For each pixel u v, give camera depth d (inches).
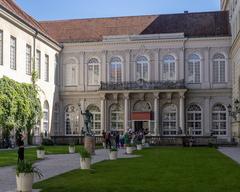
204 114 1996.8
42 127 1887.3
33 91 1695.4
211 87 1989.4
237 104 1658.5
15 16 1583.4
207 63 1993.1
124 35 2055.9
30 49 1772.9
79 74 2100.1
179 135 1818.4
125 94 1995.6
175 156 1093.1
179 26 2080.5
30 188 504.4
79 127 2096.5
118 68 2060.8
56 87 2075.5
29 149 1398.9
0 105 1438.2
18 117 1545.3
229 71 1974.7
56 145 1781.5
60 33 2166.6
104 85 2014.0
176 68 2007.9
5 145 1471.5
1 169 783.7
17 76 1631.4
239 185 565.3
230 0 1956.2
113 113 2038.6
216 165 840.3
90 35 2127.2
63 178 637.9
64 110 2121.1
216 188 539.2
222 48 1984.5
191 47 2007.9
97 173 703.7
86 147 1175.6
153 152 1268.5
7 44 1552.7
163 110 2001.7
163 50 2023.9
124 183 582.2
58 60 2107.5
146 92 1979.6
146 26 2113.7
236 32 1720.0
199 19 2098.9
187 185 563.5
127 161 941.2
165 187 545.6
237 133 1706.4
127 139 1563.7
